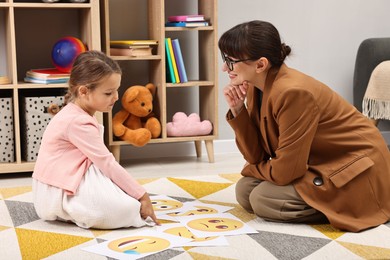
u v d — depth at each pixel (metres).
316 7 3.49
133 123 3.04
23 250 1.70
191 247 1.70
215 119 3.12
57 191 1.91
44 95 3.05
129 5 3.21
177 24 3.01
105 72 1.92
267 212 1.95
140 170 2.98
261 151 2.07
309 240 1.77
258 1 3.40
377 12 3.60
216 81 3.09
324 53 3.54
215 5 3.03
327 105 1.93
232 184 2.52
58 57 2.84
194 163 3.15
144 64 3.26
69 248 1.71
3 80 2.77
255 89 2.02
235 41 1.89
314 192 1.90
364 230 1.86
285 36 3.47
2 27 3.02
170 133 3.08
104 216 1.86
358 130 1.95
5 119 2.78
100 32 3.04
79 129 1.91
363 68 3.40
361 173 1.91
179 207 2.14
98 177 1.91
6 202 2.24
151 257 1.62
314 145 1.94
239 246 1.71
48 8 3.07
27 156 2.82
